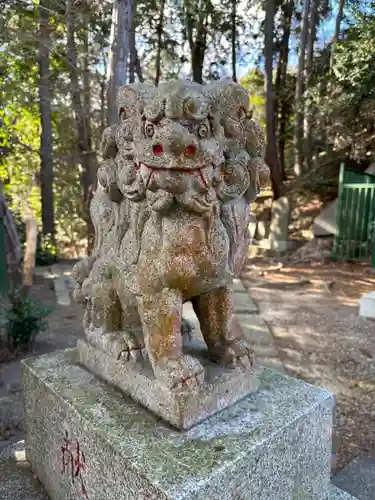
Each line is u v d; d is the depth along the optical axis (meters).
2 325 3.22
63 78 5.37
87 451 1.04
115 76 3.92
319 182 7.30
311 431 1.11
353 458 1.91
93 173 6.82
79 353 1.37
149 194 0.93
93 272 1.26
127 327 1.25
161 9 7.82
